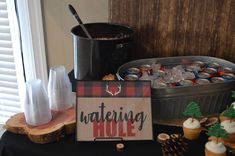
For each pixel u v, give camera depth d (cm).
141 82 82
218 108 91
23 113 90
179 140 77
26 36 152
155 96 84
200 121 86
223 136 70
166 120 89
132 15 119
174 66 108
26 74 163
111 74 103
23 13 146
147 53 123
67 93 91
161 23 116
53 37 147
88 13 135
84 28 108
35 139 79
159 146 79
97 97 80
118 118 80
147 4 115
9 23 153
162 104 85
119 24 117
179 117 89
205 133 83
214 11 108
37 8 141
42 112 82
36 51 153
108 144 79
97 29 118
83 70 105
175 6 111
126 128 80
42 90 82
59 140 81
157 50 121
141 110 81
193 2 109
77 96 80
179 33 115
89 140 79
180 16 112
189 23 112
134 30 116
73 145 80
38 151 78
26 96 81
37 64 156
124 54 103
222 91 87
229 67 103
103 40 97
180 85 88
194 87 84
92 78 104
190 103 82
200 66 105
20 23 150
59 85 89
